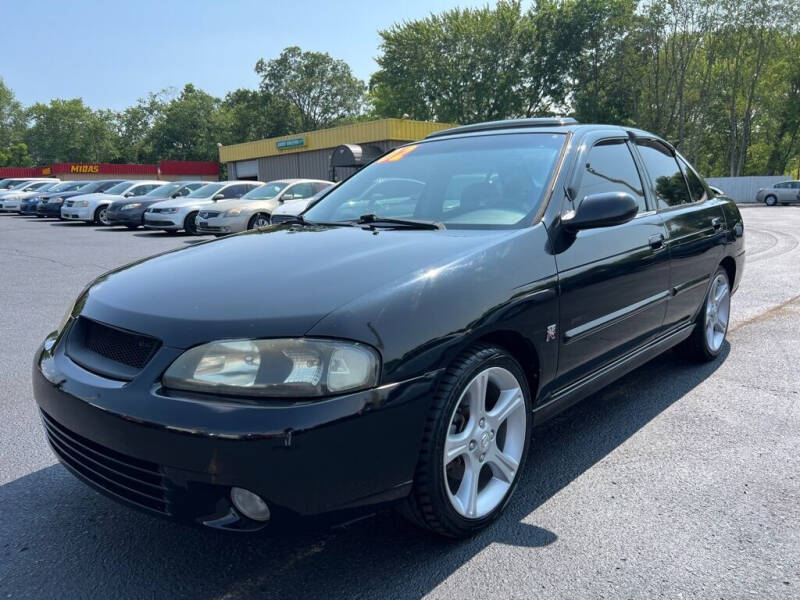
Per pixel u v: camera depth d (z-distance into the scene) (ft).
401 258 7.57
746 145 168.25
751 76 153.89
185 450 5.99
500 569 7.11
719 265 14.25
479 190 9.86
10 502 8.77
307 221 10.84
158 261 8.75
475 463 7.68
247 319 6.41
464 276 7.38
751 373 14.05
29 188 100.58
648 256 10.73
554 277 8.48
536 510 8.41
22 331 18.63
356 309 6.48
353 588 6.81
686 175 14.06
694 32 143.02
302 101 244.42
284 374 6.07
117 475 6.68
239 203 45.85
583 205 8.84
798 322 18.57
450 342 6.95
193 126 268.00
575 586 6.79
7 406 12.40
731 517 8.14
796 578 6.86
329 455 6.06
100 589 6.87
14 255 36.73
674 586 6.75
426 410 6.73
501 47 156.25
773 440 10.52
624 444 10.48
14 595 6.77
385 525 8.07
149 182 67.77
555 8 153.79
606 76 153.99
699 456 9.96
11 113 309.83
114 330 7.07
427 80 161.68
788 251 35.60
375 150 102.99
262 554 7.48
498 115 160.66
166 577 7.07
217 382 6.15
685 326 13.03
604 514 8.27
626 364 10.76
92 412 6.56
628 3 146.41
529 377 8.58
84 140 295.07
